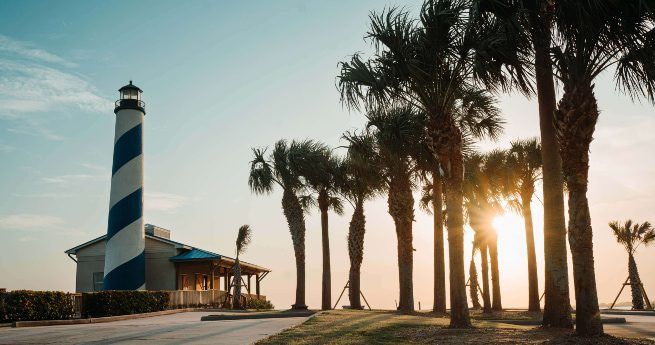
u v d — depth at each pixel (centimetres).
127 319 2517
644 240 3662
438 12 1362
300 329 1387
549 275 1355
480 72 1378
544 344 1066
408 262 2417
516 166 2944
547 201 1366
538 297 2911
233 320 2191
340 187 3017
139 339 1334
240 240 3559
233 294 3503
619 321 2148
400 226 2444
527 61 1377
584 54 1152
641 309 3622
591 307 1128
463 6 1347
